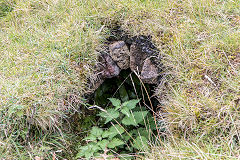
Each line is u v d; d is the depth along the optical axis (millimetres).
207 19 2486
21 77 2303
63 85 2277
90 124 2680
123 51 2562
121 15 2637
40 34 2684
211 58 2184
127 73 2936
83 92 2438
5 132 2051
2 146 2039
